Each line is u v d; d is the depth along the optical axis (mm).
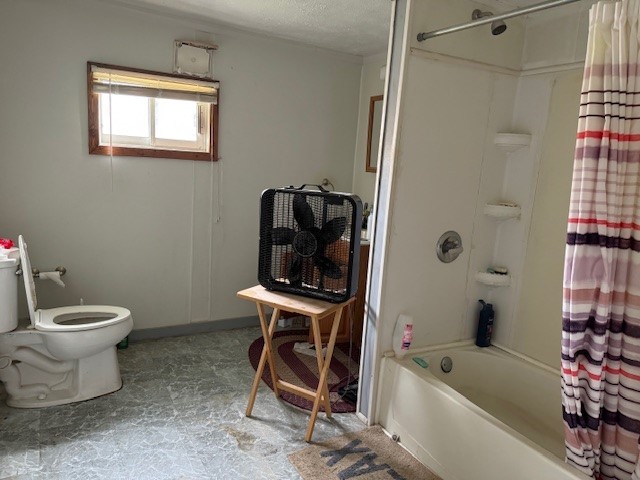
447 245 2246
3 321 2066
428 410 1892
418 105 2016
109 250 2820
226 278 3256
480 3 2100
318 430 2107
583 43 2008
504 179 2377
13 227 2543
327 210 1920
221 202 3137
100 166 2715
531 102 2240
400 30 1952
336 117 3467
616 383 1376
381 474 1825
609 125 1282
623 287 1329
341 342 3082
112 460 1803
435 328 2334
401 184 2051
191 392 2375
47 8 2445
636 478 1324
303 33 2934
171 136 2967
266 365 2738
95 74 2590
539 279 2252
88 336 2150
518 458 1529
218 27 2883
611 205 1299
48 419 2061
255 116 3146
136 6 2617
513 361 2273
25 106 2473
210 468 1793
